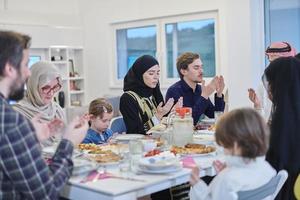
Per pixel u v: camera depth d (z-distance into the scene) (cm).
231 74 463
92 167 172
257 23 457
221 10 495
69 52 646
